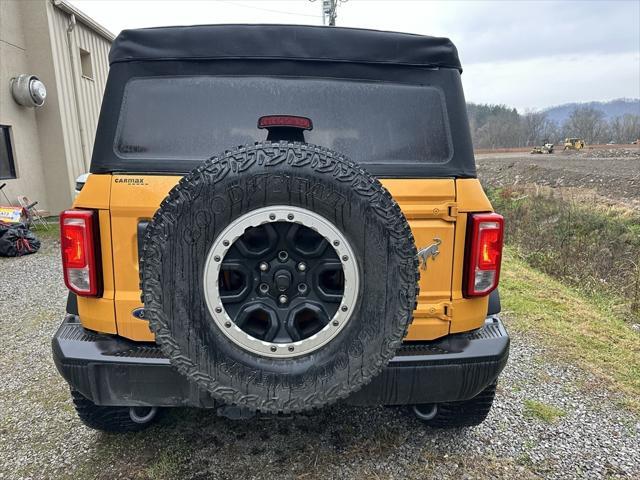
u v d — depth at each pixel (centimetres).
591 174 1966
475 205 216
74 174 1141
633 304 595
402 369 210
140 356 208
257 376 182
